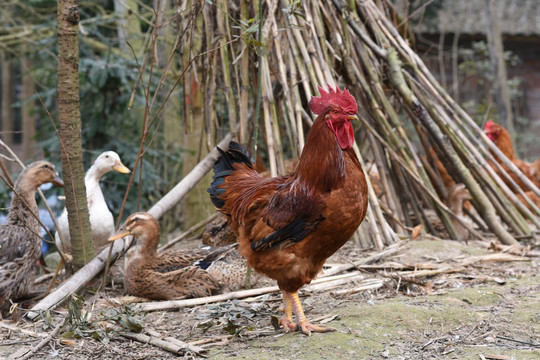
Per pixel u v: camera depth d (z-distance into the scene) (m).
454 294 4.27
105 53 9.25
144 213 4.68
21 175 4.56
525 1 17.27
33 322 4.04
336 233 3.35
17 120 21.92
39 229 4.62
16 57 11.88
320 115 3.37
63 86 4.58
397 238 5.70
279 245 3.42
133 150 8.42
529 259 5.29
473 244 5.92
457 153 6.26
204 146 7.57
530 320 3.73
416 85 6.48
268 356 3.18
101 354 3.40
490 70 14.79
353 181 3.32
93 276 4.73
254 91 6.10
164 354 3.40
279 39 5.65
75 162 4.72
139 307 4.14
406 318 3.73
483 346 3.34
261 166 6.60
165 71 4.54
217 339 3.58
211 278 4.50
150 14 9.57
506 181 7.45
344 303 4.18
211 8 5.65
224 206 3.88
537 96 16.41
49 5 10.52
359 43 6.29
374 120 6.38
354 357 3.17
